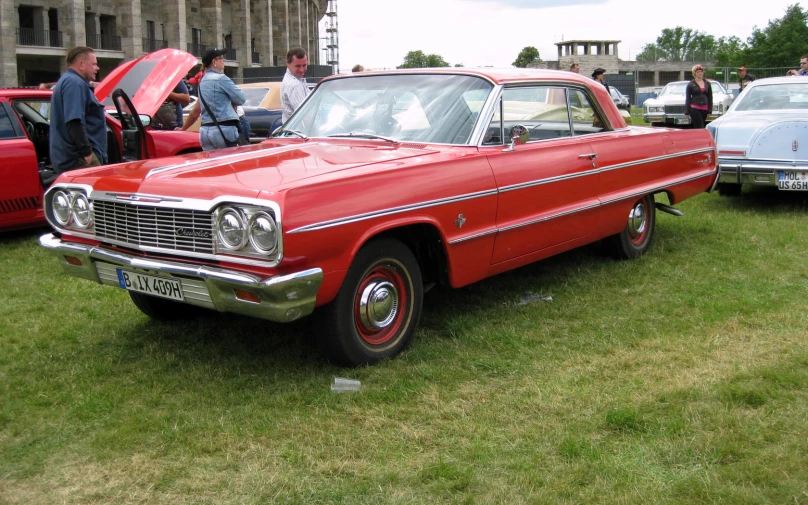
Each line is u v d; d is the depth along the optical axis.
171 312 4.83
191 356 4.27
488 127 4.64
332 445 3.22
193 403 3.65
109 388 3.81
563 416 3.44
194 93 14.92
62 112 6.51
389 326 4.17
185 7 50.91
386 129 4.81
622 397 3.62
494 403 3.60
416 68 5.21
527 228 4.80
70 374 4.00
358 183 3.71
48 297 5.41
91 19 43.78
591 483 2.89
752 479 2.87
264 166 3.92
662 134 6.28
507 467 3.01
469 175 4.32
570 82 5.46
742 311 4.93
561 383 3.81
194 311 4.92
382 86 5.11
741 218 8.09
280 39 69.25
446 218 4.19
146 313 4.79
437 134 4.64
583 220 5.37
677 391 3.64
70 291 5.56
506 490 2.84
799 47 66.31
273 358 4.21
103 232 4.00
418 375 3.94
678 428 3.28
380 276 4.05
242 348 4.38
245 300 3.48
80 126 6.46
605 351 4.28
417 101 4.87
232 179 3.63
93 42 43.75
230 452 3.16
